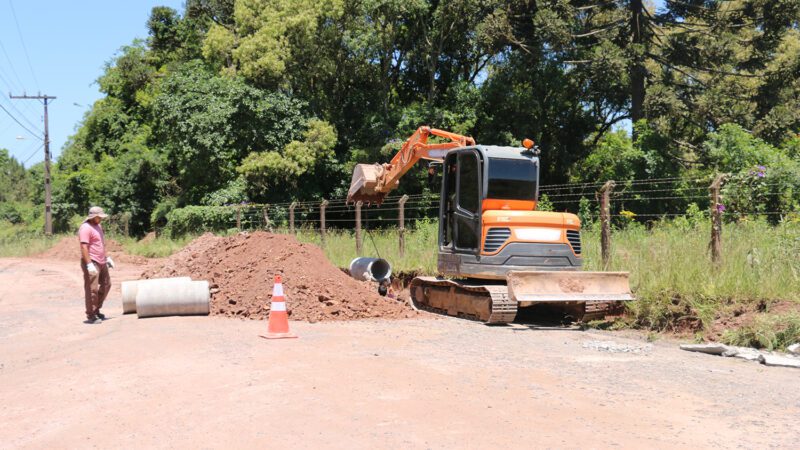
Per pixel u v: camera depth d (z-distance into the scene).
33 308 13.81
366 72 39.00
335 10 35.78
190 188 39.72
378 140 35.53
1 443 5.20
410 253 18.23
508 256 11.70
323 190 38.03
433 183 13.98
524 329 10.96
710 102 32.00
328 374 7.17
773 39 32.38
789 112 30.55
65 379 7.15
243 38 36.69
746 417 5.81
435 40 37.12
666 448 4.98
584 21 37.47
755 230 12.98
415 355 8.33
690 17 35.19
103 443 5.12
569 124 38.97
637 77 33.94
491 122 36.28
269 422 5.54
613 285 11.29
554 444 5.03
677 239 13.24
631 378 7.27
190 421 5.60
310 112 37.22
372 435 5.20
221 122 34.66
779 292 9.95
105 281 11.70
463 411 5.84
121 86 50.16
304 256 12.90
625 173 30.48
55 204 51.72
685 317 10.34
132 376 7.19
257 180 34.78
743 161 24.61
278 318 9.61
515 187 12.18
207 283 12.19
